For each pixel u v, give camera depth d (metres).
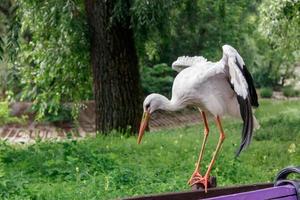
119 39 13.14
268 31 15.77
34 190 7.04
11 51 11.78
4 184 7.17
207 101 5.12
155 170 8.61
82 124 21.98
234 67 4.84
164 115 24.45
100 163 8.98
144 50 14.69
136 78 13.38
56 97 14.52
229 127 16.92
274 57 30.41
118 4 12.44
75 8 12.62
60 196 6.82
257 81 32.59
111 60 13.16
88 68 13.91
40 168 8.62
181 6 15.49
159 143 11.23
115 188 7.28
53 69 13.62
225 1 17.84
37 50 13.62
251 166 9.29
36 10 12.88
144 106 5.43
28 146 10.70
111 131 12.73
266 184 5.04
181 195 4.64
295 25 15.32
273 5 14.87
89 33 13.11
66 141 11.05
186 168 8.80
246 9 23.73
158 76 25.61
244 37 24.81
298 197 3.60
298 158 10.07
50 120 21.84
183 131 15.99
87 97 15.05
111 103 13.21
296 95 32.41
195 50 23.11
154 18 11.84
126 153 10.16
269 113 21.86
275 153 10.57
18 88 22.05
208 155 9.67
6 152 9.86
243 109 4.84
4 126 21.59
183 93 5.20
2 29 15.81
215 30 22.41
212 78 5.12
